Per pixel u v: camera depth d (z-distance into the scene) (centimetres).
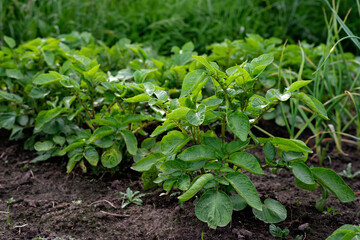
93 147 152
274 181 161
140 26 266
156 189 152
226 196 127
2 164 165
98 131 149
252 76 128
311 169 135
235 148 130
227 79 125
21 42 220
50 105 171
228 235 133
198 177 130
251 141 180
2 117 170
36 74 175
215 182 127
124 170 160
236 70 129
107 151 151
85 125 173
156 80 177
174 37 259
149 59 188
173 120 132
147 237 133
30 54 177
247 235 133
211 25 270
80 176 160
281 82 191
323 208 146
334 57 202
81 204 146
